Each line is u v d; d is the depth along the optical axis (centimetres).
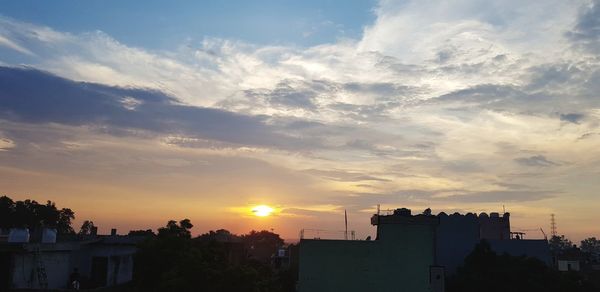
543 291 4259
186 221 3194
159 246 2966
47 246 2819
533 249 5344
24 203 7844
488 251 4762
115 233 4244
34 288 2698
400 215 4703
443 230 5109
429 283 4522
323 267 4559
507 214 5819
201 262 2889
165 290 2762
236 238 5194
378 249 4591
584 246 14625
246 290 2909
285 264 7200
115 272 3281
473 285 4400
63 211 8225
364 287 4519
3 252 2592
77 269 3098
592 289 4634
